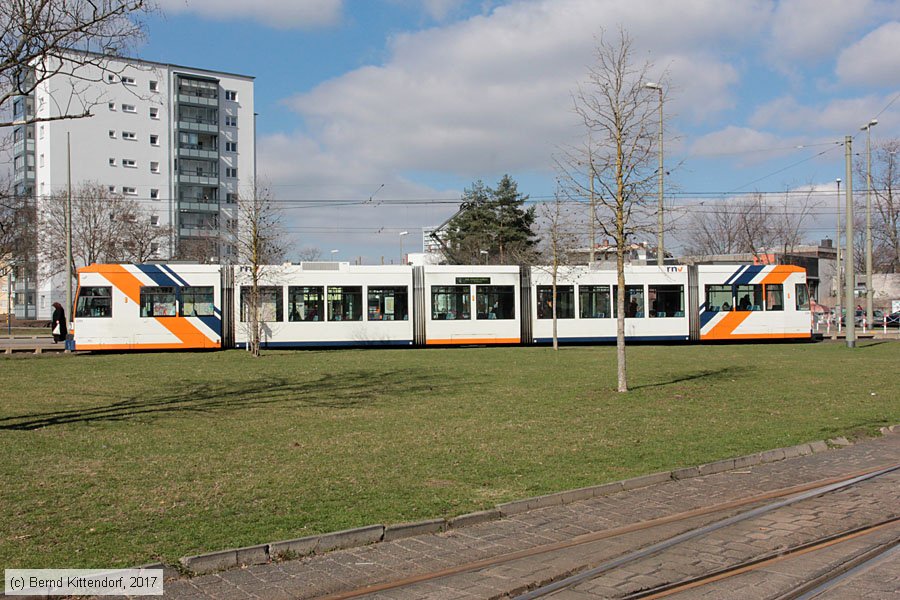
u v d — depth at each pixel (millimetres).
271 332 34062
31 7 11828
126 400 17656
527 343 36219
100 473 10234
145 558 6895
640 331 36500
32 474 10117
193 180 80750
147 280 33312
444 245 73500
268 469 10609
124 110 76688
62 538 7465
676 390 19500
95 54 12773
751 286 37656
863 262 71812
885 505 9344
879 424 14758
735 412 16062
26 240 50250
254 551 7078
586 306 36375
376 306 34875
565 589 6625
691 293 37062
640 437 13211
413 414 15742
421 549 7543
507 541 7828
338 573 6848
